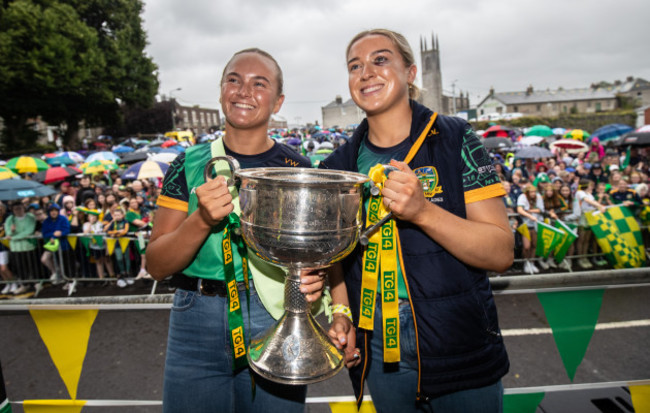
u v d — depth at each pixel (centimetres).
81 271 602
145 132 4878
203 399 143
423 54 7781
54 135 3884
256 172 122
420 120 134
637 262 541
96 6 3017
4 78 2423
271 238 108
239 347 136
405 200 105
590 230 591
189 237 125
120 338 408
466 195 123
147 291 573
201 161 148
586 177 866
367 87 134
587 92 7056
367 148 146
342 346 128
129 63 3198
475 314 125
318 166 155
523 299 481
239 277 145
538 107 6812
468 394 127
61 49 2550
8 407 150
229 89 144
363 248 135
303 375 114
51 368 354
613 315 424
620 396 264
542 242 556
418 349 125
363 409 185
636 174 698
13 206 604
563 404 259
